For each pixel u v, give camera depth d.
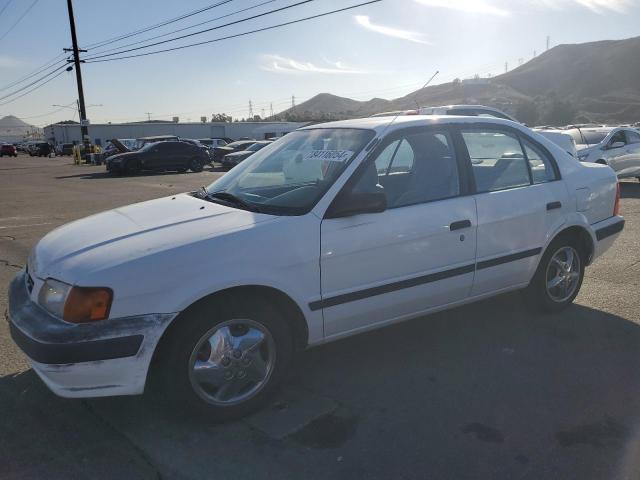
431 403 3.34
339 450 2.88
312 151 3.87
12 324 3.04
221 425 3.14
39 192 16.05
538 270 4.48
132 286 2.80
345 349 4.12
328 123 4.30
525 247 4.25
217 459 2.82
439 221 3.73
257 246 3.09
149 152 24.45
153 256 2.89
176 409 3.19
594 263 6.29
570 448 2.87
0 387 3.58
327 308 3.37
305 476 2.67
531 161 4.43
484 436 2.99
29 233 9.06
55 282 2.91
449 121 4.03
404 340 4.26
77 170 28.05
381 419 3.17
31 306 3.02
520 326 4.48
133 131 65.62
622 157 13.91
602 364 3.80
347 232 3.36
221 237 3.06
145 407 3.33
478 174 4.06
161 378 3.03
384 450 2.87
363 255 3.43
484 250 4.00
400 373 3.73
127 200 13.71
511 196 4.14
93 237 3.24
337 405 3.33
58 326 2.77
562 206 4.45
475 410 3.25
